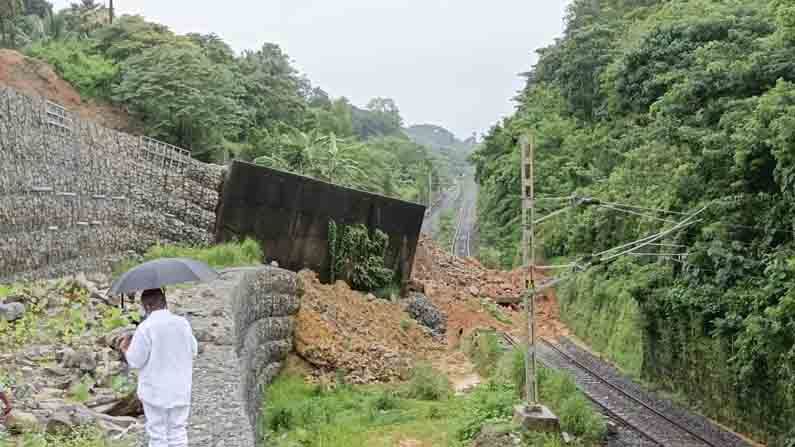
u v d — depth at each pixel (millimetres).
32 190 18047
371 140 117562
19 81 45438
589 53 55188
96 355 12086
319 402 22609
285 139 55250
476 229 77625
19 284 16297
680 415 22656
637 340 30391
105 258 23672
